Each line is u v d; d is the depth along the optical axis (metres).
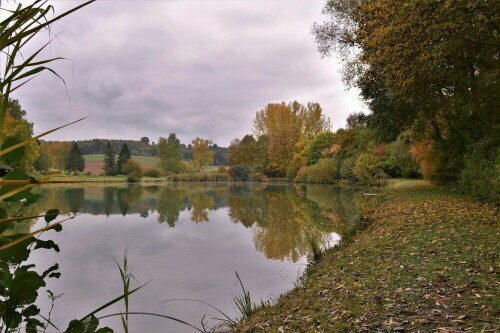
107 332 1.39
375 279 6.11
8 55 0.86
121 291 8.18
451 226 9.48
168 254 11.84
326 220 18.58
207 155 90.44
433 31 8.83
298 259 10.95
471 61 11.43
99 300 7.62
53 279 9.05
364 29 14.52
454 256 6.64
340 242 11.80
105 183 75.06
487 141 13.95
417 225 10.36
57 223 1.10
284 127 74.31
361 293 5.55
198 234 15.61
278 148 73.69
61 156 90.12
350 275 6.80
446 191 19.14
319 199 30.02
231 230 16.61
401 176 40.00
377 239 9.68
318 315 5.05
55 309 7.06
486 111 13.00
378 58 11.13
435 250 7.26
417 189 23.53
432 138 22.44
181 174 82.50
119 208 26.06
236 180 79.75
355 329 4.24
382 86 19.53
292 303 6.25
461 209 12.30
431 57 9.73
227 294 7.95
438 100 16.11
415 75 10.81
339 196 31.16
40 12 0.87
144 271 9.80
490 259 6.23
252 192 43.91
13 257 1.27
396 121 20.08
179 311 6.99
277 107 77.00
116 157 107.31
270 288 8.28
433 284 5.32
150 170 88.56
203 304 7.37
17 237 1.27
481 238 7.80
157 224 18.61
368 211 17.05
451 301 4.61
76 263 10.63
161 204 29.27
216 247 12.94
